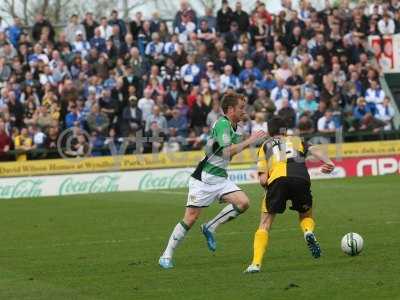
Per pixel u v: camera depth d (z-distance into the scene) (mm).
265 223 27578
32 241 37219
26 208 52438
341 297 23000
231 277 26562
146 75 69562
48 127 62812
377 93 72750
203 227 29453
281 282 25344
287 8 78688
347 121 70438
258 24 76250
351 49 75812
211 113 66312
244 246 33406
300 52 74812
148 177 64812
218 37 74688
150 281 26469
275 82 70750
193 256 31234
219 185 28797
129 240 36500
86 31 72688
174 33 75125
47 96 63844
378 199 50688
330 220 41094
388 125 72375
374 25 79750
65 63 68625
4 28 73625
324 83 71062
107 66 68500
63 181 62969
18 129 63281
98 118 63750
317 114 69188
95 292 25016
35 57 68312
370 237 34750
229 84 69812
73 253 33250
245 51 72500
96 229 40719
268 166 27984
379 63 79438
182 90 68625
